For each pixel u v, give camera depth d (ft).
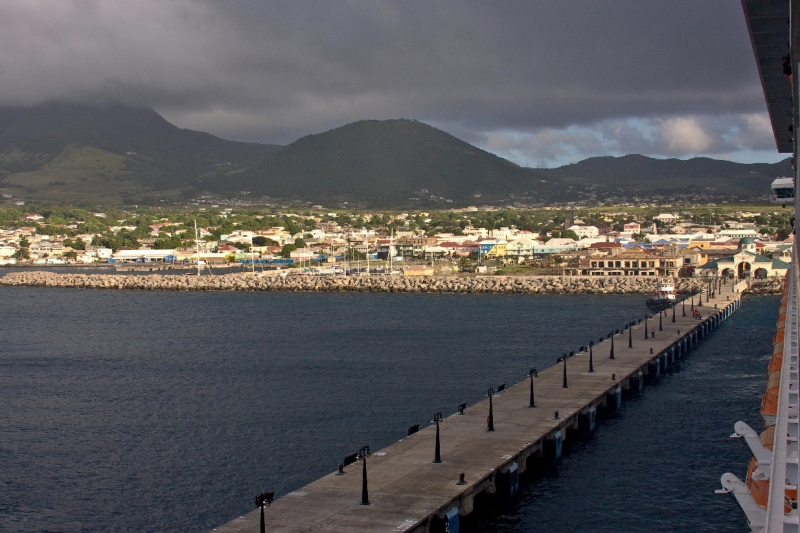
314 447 338.54
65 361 568.41
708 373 478.18
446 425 318.86
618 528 252.01
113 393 453.17
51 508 279.49
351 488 247.70
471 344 602.85
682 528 252.42
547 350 571.28
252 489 291.99
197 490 292.81
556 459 312.09
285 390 447.83
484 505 264.31
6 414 405.80
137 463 323.78
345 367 513.45
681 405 397.39
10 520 269.64
